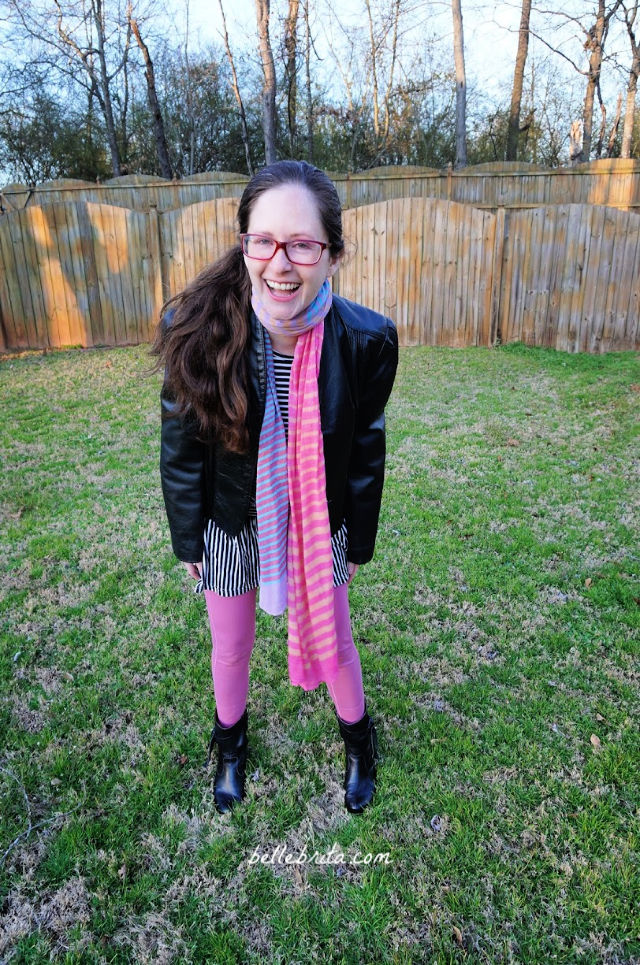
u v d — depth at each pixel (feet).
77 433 18.01
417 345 30.40
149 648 8.92
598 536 12.03
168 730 7.48
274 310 4.43
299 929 5.37
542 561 11.19
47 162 71.26
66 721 7.59
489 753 7.14
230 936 5.28
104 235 28.84
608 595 10.15
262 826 6.28
